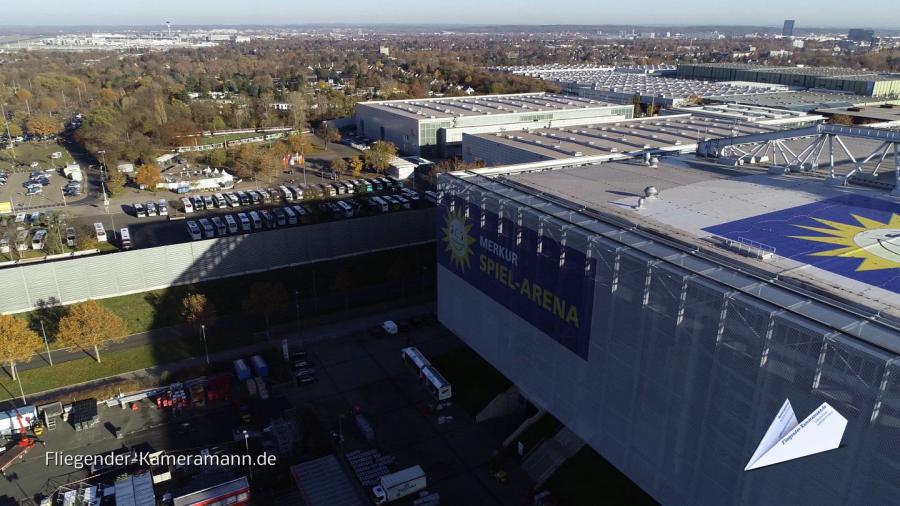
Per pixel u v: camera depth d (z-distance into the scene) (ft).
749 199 159.94
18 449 163.73
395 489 146.92
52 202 368.27
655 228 137.28
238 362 202.18
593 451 156.35
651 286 115.75
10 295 226.58
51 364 205.26
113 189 381.19
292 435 168.45
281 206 360.28
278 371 203.82
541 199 159.43
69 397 186.19
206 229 311.47
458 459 164.55
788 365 94.02
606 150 295.48
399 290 265.13
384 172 440.45
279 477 157.07
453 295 194.39
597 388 135.44
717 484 109.70
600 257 127.24
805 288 106.01
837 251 122.72
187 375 199.11
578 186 178.29
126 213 348.59
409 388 195.83
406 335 228.63
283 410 184.14
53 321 226.58
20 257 282.56
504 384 190.08
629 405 127.03
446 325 202.69
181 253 248.73
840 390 87.92
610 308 126.93
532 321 154.81
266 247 264.72
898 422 82.07
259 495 152.35
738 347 101.04
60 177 425.69
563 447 160.35
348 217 340.80
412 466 158.51
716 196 163.22
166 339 222.69
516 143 329.31
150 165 412.77
